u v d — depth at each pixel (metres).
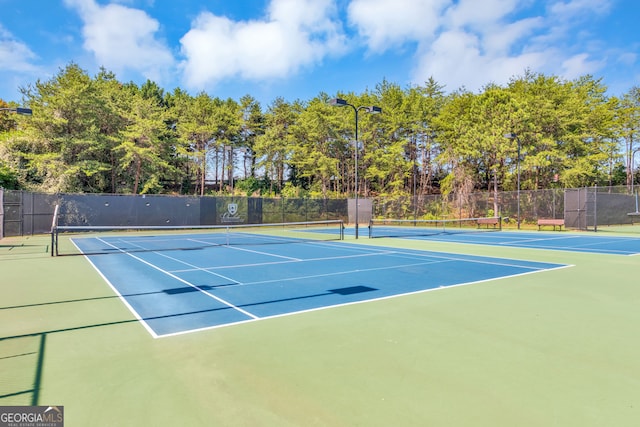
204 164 48.31
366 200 37.78
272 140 48.06
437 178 51.91
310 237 22.75
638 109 44.03
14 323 5.41
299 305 6.31
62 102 32.06
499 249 15.38
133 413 2.94
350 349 4.28
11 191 23.58
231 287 7.84
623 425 2.73
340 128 45.66
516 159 36.19
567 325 5.14
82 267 10.95
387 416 2.87
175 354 4.16
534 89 39.75
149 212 28.03
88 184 36.56
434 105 48.47
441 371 3.68
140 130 36.66
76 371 3.73
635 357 4.02
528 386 3.36
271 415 2.90
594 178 40.00
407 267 10.51
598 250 14.84
